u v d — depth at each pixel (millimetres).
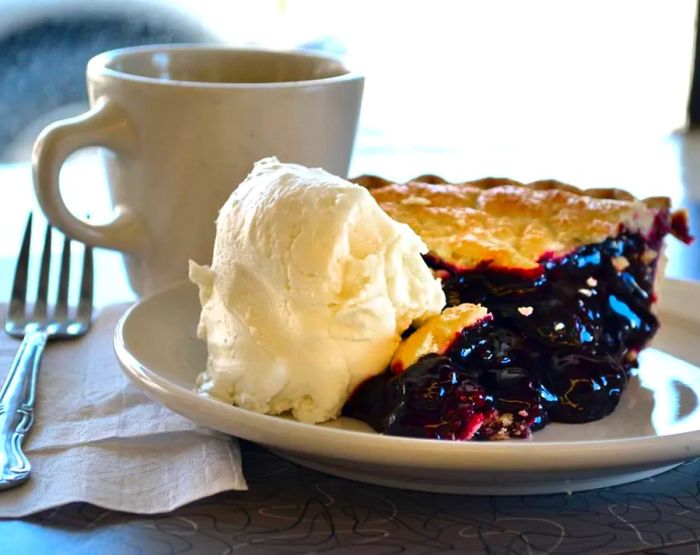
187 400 521
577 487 523
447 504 518
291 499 519
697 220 749
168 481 521
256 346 542
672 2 1147
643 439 503
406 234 547
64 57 928
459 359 545
